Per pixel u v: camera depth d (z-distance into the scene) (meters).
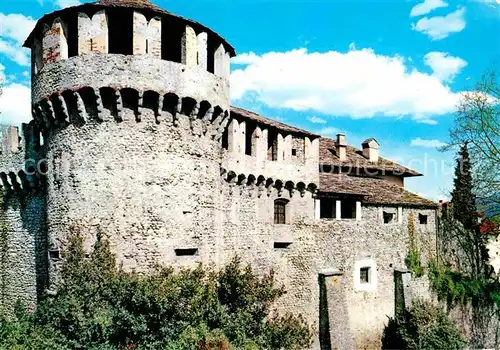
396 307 31.86
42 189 26.77
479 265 37.75
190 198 20.67
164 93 19.73
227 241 24.72
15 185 28.23
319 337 28.19
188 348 18.67
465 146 37.88
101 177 19.52
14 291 28.39
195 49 20.89
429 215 34.56
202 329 19.67
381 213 31.95
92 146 19.64
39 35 21.66
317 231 29.03
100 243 19.22
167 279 18.75
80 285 18.95
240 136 25.42
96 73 19.25
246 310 21.95
